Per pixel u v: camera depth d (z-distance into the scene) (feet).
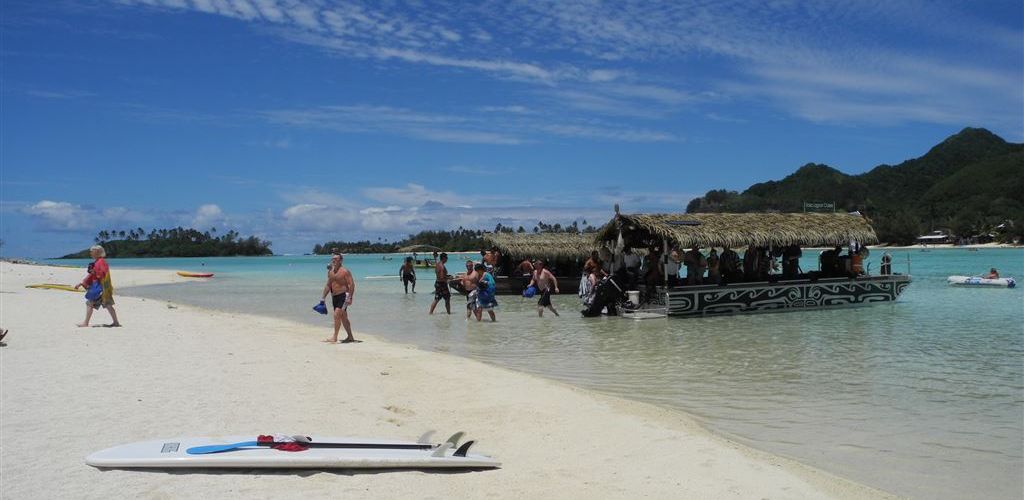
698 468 20.08
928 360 39.99
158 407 25.52
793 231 72.74
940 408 28.45
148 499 15.90
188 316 63.52
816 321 60.90
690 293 65.82
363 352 41.55
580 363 39.93
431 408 27.43
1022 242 384.06
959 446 23.18
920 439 24.02
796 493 18.13
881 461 21.65
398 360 38.73
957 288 98.94
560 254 101.76
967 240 418.31
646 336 51.93
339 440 20.62
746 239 69.15
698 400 30.14
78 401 26.27
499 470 19.56
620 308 67.05
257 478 17.72
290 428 23.20
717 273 70.74
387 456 19.24
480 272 63.16
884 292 76.84
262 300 94.43
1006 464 21.29
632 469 19.93
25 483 16.92
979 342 46.85
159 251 577.02
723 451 21.88
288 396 28.30
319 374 33.63
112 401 26.35
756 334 52.49
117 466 18.15
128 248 574.15
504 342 49.06
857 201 523.70
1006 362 39.22
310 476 18.06
